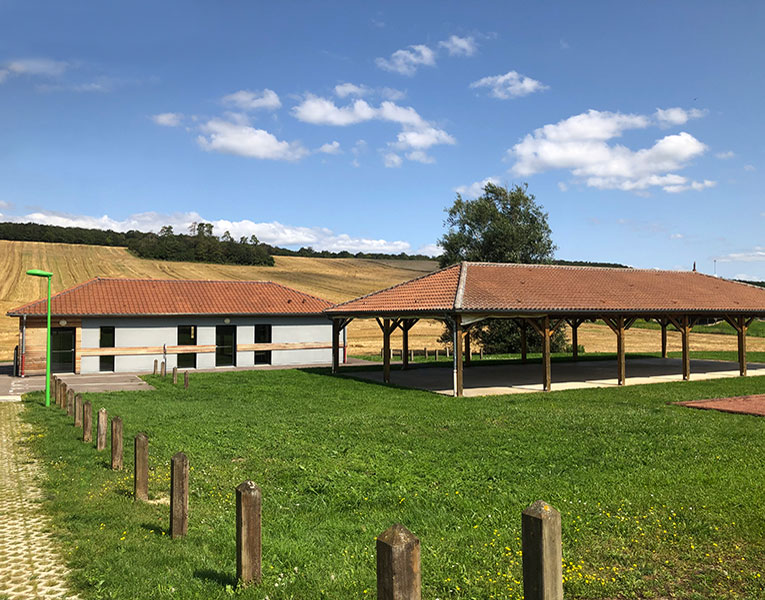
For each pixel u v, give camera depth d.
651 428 12.50
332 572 5.39
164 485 8.48
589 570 5.48
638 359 33.22
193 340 30.08
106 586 5.14
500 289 21.64
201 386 21.72
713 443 10.89
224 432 12.46
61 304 27.75
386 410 15.74
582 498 7.58
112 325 28.20
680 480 8.32
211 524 6.82
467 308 18.83
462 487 8.19
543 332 20.52
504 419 13.96
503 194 43.78
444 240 44.91
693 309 23.19
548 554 3.29
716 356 34.50
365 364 31.44
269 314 30.91
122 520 6.89
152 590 5.04
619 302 22.53
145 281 32.28
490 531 6.51
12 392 20.77
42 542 6.30
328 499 7.78
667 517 6.79
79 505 7.53
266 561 5.65
